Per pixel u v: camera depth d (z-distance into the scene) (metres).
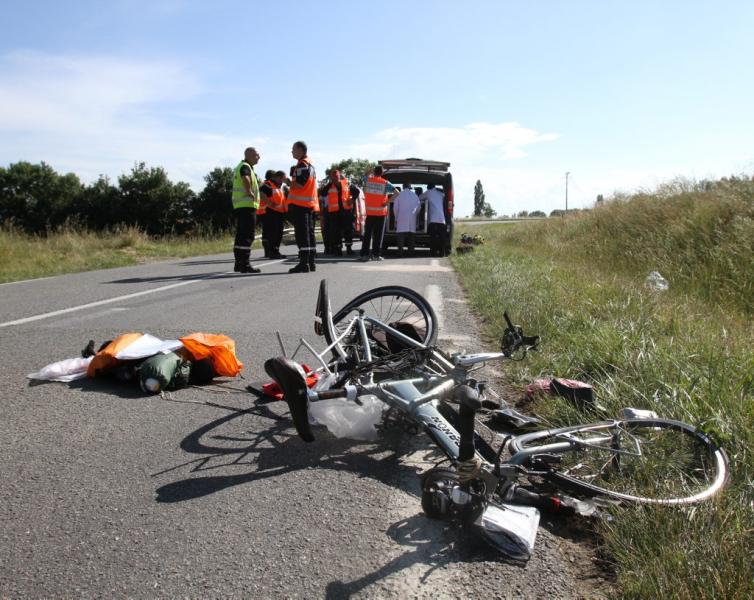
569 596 2.20
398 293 5.02
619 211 14.84
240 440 3.54
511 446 2.94
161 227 39.75
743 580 2.05
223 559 2.40
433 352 3.64
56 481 3.01
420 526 2.65
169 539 2.53
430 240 15.61
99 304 7.73
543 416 3.74
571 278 9.29
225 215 39.06
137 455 3.31
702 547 2.25
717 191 11.95
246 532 2.59
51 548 2.46
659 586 2.07
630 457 2.99
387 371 3.70
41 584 2.24
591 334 5.25
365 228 14.26
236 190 11.23
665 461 2.96
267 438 3.57
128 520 2.67
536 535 2.58
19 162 45.19
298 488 2.98
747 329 6.17
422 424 2.93
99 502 2.82
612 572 2.33
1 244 14.96
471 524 2.41
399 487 3.00
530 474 2.76
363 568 2.35
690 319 6.20
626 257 11.83
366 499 2.88
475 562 2.39
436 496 2.51
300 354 5.30
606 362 4.56
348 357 3.90
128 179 40.59
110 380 4.55
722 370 4.13
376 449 3.45
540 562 2.39
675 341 5.09
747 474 2.83
